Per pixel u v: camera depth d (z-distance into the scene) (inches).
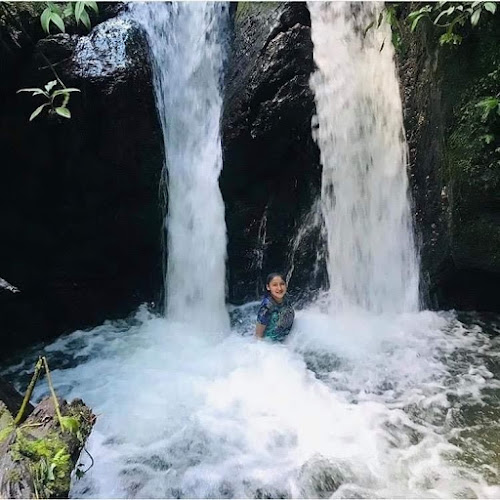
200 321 224.2
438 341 195.3
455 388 168.6
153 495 131.1
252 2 232.1
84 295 221.5
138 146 204.7
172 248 226.5
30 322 208.1
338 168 220.4
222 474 136.6
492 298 212.1
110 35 204.5
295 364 181.8
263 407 161.6
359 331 203.8
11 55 183.0
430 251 211.6
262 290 234.8
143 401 165.3
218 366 184.7
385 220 220.2
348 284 225.5
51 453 108.2
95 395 169.8
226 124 219.8
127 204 215.6
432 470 135.9
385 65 223.9
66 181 204.1
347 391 168.2
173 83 224.2
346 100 218.1
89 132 197.5
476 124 183.9
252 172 225.5
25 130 189.0
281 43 213.0
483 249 193.0
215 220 230.4
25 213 204.1
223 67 231.5
